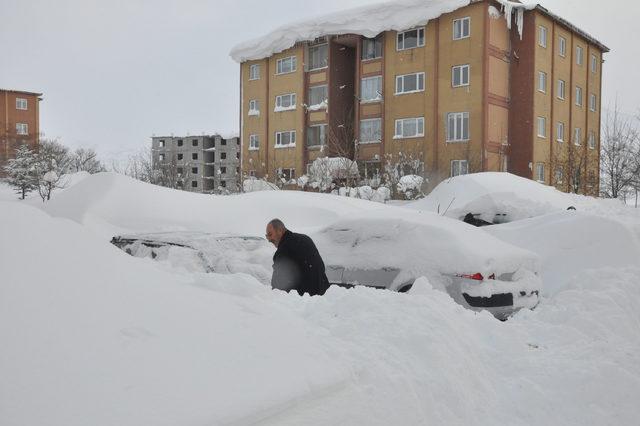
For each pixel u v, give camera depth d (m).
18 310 2.28
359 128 38.47
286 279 6.09
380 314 3.83
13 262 2.55
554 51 36.72
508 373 4.08
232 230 14.07
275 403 2.28
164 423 1.97
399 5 35.69
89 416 1.90
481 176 17.50
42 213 3.28
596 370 3.94
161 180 46.78
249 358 2.54
